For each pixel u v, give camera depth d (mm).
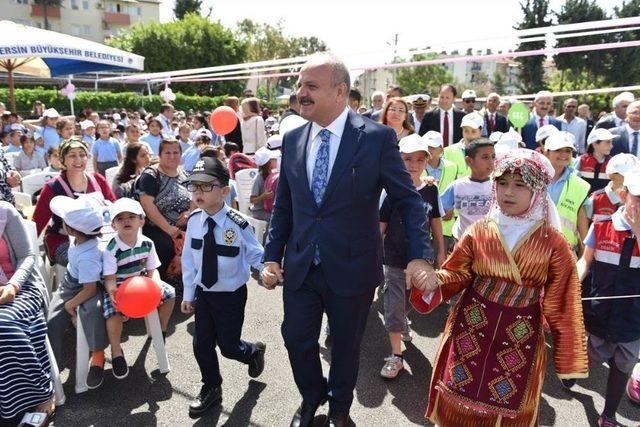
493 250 2072
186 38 35500
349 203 2207
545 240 2012
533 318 2066
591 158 4672
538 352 2061
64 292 3080
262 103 33219
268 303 4395
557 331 2023
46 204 3809
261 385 3076
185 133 9023
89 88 31750
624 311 2500
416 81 49156
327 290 2314
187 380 3141
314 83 2141
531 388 2037
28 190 5570
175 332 3818
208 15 56406
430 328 3959
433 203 3469
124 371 3039
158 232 4301
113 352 3055
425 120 6297
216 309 2777
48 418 2660
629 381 2980
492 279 2109
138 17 52406
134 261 3230
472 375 2086
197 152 6844
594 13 30219
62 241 3850
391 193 2262
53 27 47031
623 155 3367
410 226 2193
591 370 3328
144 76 13562
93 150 8609
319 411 2746
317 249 2273
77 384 2957
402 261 3146
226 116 6359
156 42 34625
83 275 2955
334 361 2449
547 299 2041
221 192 2771
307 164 2312
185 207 4434
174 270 4363
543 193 2020
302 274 2307
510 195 2002
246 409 2824
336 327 2348
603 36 25188
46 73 10672
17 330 2523
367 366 3342
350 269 2246
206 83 35344
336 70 2158
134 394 2971
